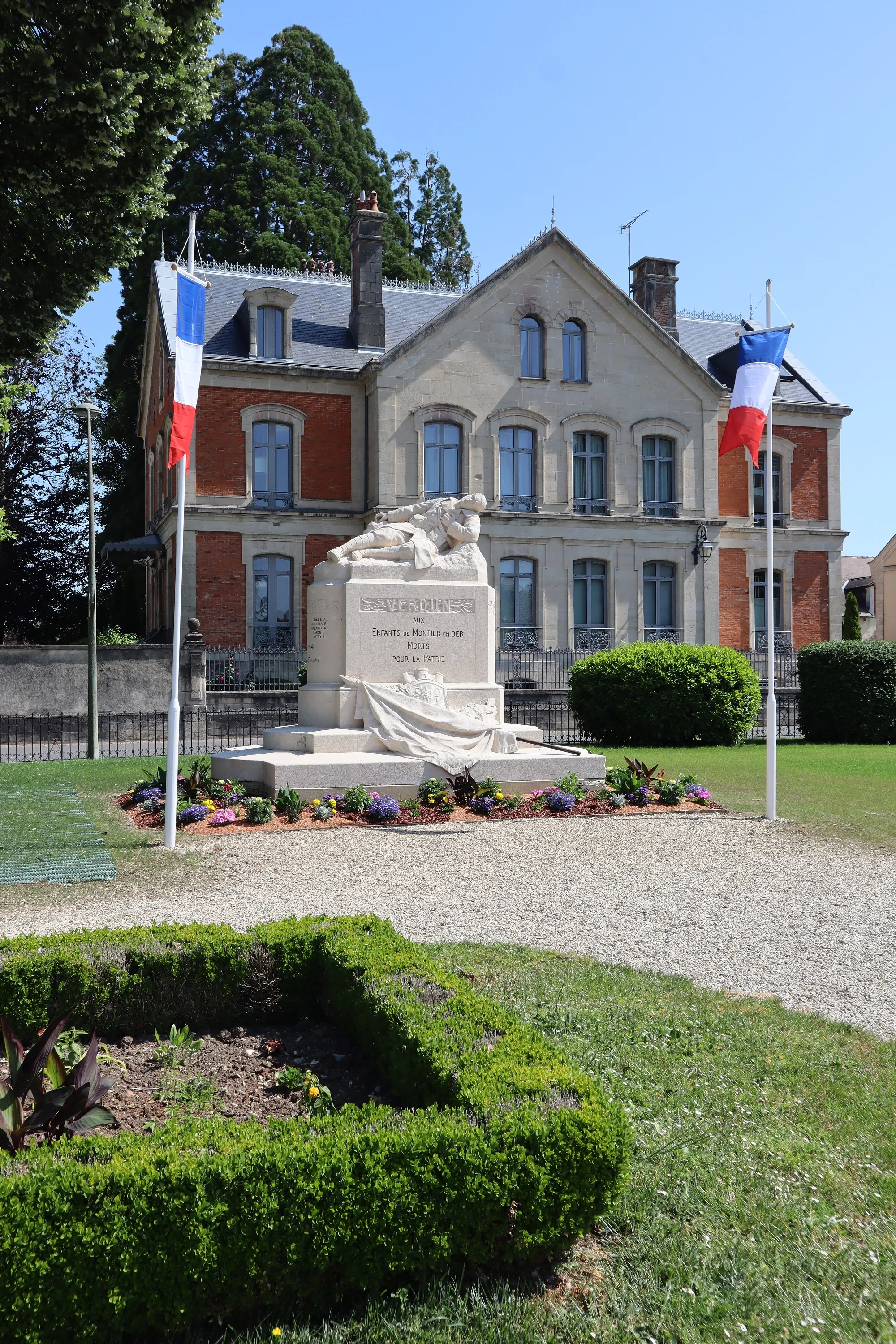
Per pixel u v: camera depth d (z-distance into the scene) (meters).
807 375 43.12
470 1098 4.01
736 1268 3.80
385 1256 3.56
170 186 48.72
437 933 8.25
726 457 40.34
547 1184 3.70
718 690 25.73
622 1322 3.51
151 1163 3.49
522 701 30.62
